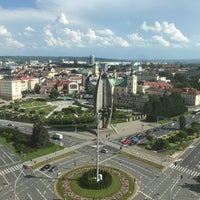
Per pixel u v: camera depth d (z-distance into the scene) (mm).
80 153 162000
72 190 116375
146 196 112500
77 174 132250
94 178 122812
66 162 147750
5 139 186125
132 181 125438
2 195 112625
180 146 176375
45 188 118500
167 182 125438
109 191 115688
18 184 122250
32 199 109562
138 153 163000
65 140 187625
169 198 111062
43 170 136750
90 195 112438
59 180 125812
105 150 162875
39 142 167375
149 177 130375
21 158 152750
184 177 131125
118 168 140375
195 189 119000
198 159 155250
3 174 132750
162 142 169875
